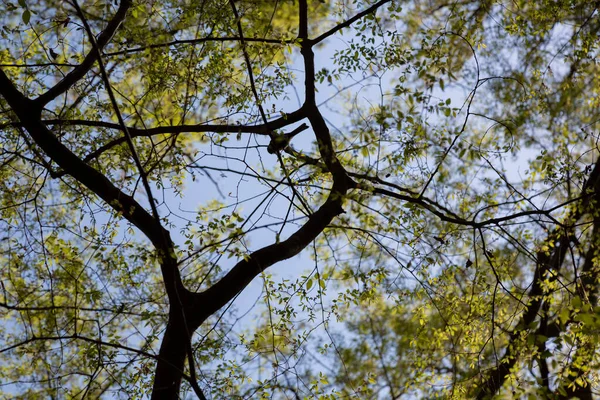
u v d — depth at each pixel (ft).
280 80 21.07
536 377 14.71
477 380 20.72
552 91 28.27
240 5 21.35
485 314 20.81
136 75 22.75
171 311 16.94
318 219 19.21
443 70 18.75
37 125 17.62
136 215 17.19
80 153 21.34
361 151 17.12
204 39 19.51
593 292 23.67
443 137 18.38
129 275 18.30
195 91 20.62
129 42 20.30
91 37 12.91
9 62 21.21
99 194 17.88
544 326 20.02
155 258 15.85
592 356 17.84
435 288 21.21
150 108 22.04
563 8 24.20
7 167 22.24
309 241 19.06
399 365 29.45
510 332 21.65
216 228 16.72
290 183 16.85
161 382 16.44
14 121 19.51
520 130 28.14
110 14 19.40
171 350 16.67
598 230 23.71
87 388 16.05
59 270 20.31
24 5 15.20
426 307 21.75
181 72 21.25
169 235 17.30
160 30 19.93
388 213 18.71
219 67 20.61
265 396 17.31
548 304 21.22
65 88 18.04
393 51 19.90
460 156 18.16
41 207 21.57
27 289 20.70
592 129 27.27
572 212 23.30
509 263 22.45
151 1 20.01
